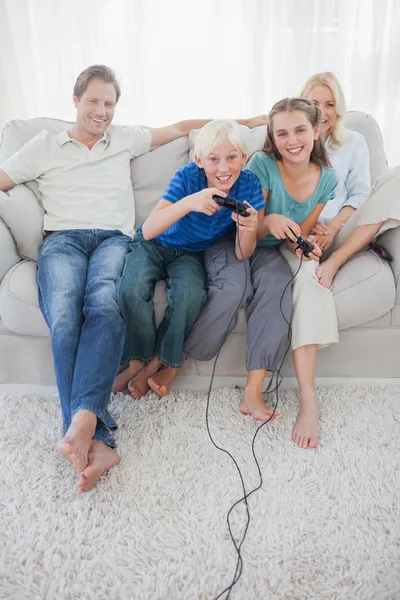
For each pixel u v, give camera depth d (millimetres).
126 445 1465
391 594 1053
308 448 1456
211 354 1644
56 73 2516
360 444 1467
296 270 1666
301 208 1726
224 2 2438
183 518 1233
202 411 1609
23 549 1156
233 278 1607
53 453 1437
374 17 2416
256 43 2453
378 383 1744
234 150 1529
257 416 1544
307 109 1593
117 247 1717
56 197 1838
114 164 1900
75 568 1116
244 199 1631
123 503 1277
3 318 1599
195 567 1116
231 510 1257
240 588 1072
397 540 1172
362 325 1674
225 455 1432
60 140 1853
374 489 1311
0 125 2562
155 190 2012
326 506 1264
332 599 1048
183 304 1558
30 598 1055
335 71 2527
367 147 2010
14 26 2428
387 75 2541
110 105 1817
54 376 1693
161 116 2643
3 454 1430
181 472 1373
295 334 1577
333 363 1719
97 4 2400
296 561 1125
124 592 1063
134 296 1537
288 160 1640
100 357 1393
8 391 1722
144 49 2488
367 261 1656
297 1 2406
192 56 2533
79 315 1514
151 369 1662
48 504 1272
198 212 1623
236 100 2605
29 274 1653
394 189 1637
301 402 1544
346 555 1138
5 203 1697
